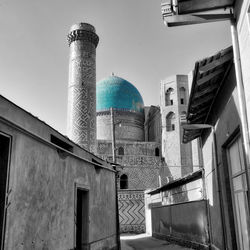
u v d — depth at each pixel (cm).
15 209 524
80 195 942
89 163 962
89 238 924
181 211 1459
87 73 3108
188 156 3284
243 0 462
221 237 854
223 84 700
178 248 1370
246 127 495
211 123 898
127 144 3659
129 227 2656
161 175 3419
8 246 497
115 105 4009
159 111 3797
